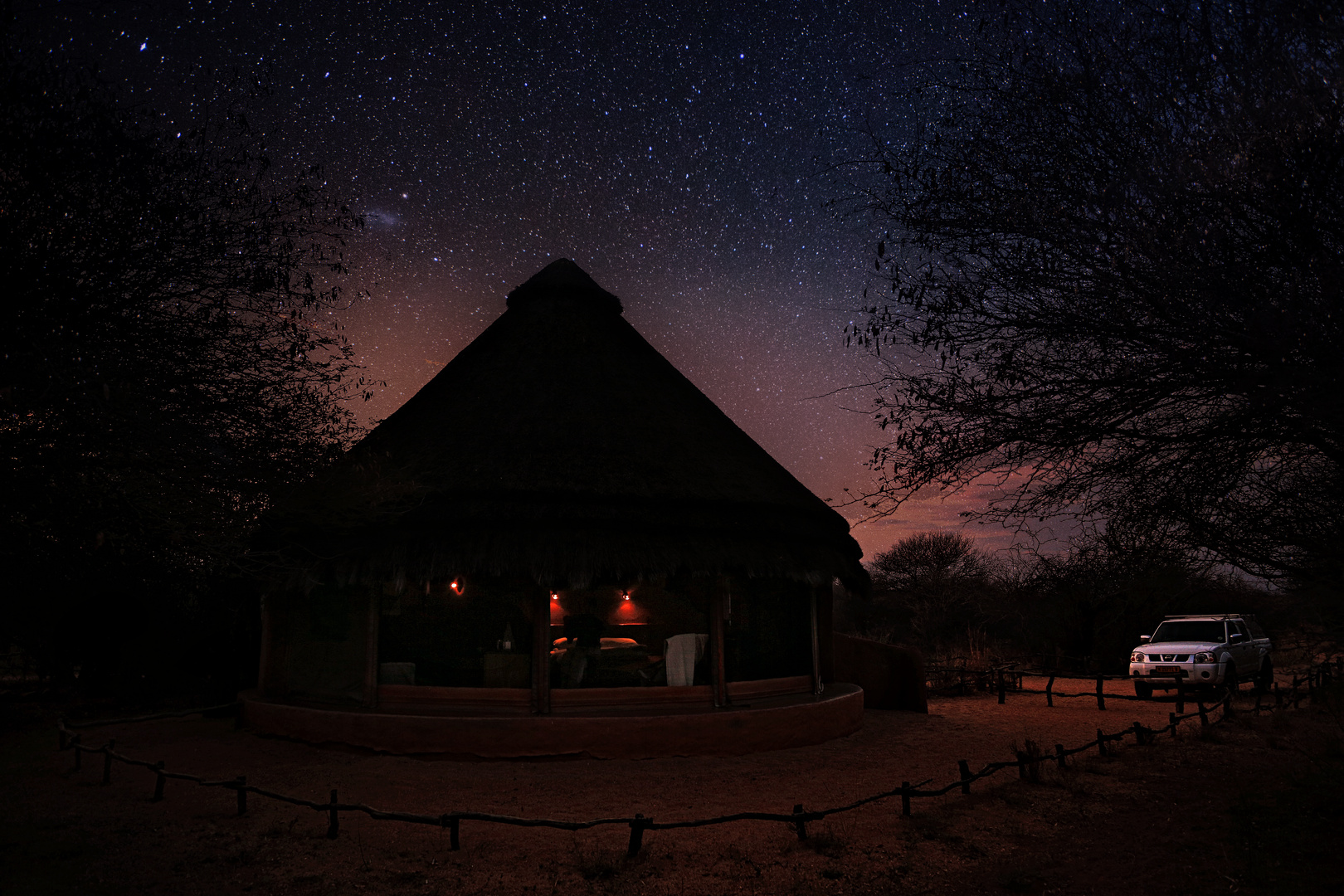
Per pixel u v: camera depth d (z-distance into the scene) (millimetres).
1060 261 4230
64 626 15742
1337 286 3518
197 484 6332
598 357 14828
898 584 36438
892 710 16469
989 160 4410
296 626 13414
